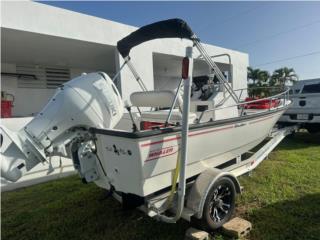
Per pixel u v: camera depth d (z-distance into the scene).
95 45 5.82
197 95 4.24
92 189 3.78
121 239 2.44
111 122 2.38
